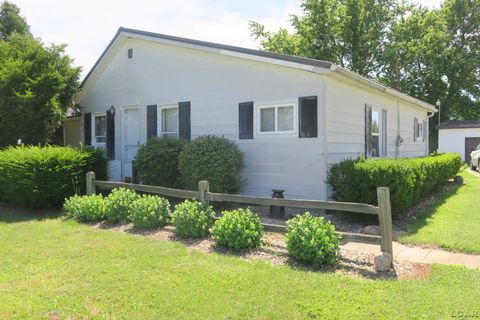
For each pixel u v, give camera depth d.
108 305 3.54
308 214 5.10
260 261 4.77
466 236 6.00
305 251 4.61
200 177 8.20
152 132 11.30
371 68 29.36
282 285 3.94
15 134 10.95
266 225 5.50
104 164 9.83
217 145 8.32
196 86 10.12
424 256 5.13
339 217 7.34
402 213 7.62
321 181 7.98
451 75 31.84
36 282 4.12
